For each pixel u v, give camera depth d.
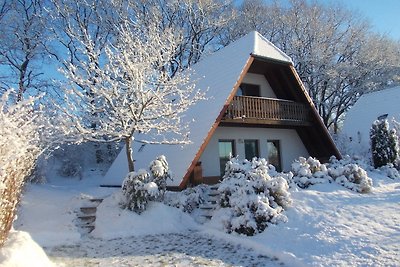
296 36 36.38
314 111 17.67
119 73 12.25
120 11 27.52
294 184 11.53
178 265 7.14
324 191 11.51
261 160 10.70
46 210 11.46
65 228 9.95
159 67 12.72
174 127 12.43
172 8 30.58
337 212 9.48
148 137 17.45
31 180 15.45
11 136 5.73
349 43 36.59
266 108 16.08
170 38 13.73
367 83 36.97
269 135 18.06
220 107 13.96
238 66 15.29
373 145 18.64
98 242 9.16
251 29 35.69
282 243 8.14
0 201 5.82
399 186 13.75
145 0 29.53
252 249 8.20
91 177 22.02
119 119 11.97
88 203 12.12
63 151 22.77
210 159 15.70
